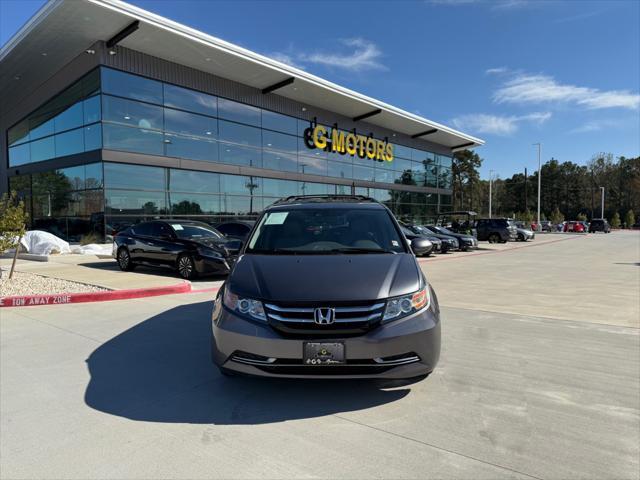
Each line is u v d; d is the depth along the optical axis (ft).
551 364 14.07
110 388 12.11
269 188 80.33
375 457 8.48
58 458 8.53
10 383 12.54
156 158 61.82
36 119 69.82
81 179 59.98
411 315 10.63
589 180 296.71
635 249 75.00
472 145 134.72
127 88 58.85
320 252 13.35
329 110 93.45
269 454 8.63
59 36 54.24
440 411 10.55
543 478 7.76
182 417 10.29
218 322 10.94
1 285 28.68
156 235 36.94
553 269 44.14
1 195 80.64
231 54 62.34
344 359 9.93
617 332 18.25
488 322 20.11
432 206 129.70
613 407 10.79
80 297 24.86
